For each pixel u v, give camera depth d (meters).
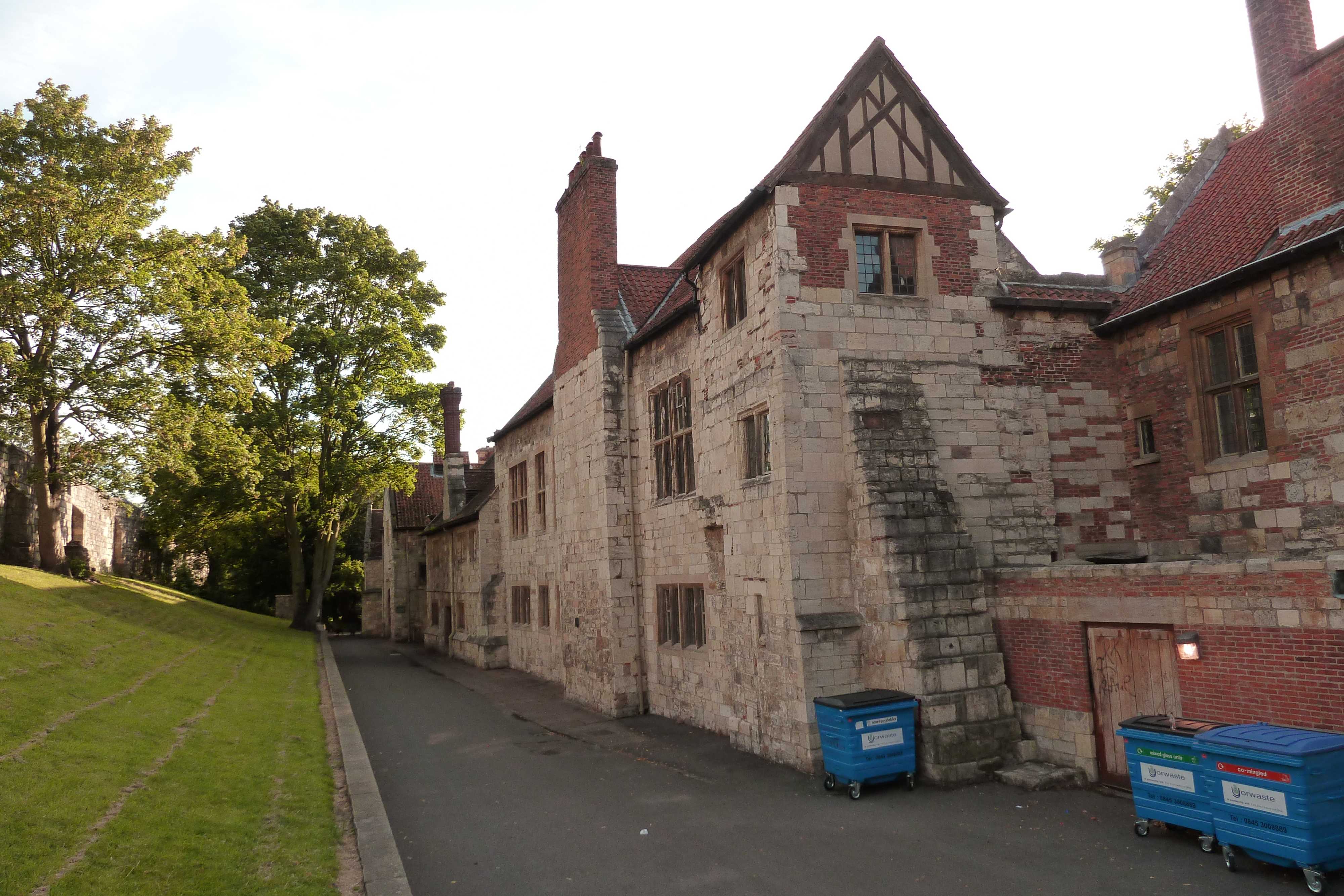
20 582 18.31
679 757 12.62
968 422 12.42
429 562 37.88
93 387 20.70
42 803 7.04
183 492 28.33
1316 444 9.91
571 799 10.45
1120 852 7.58
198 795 8.50
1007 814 8.91
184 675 15.40
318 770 10.77
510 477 27.20
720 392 13.77
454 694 21.05
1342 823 6.46
